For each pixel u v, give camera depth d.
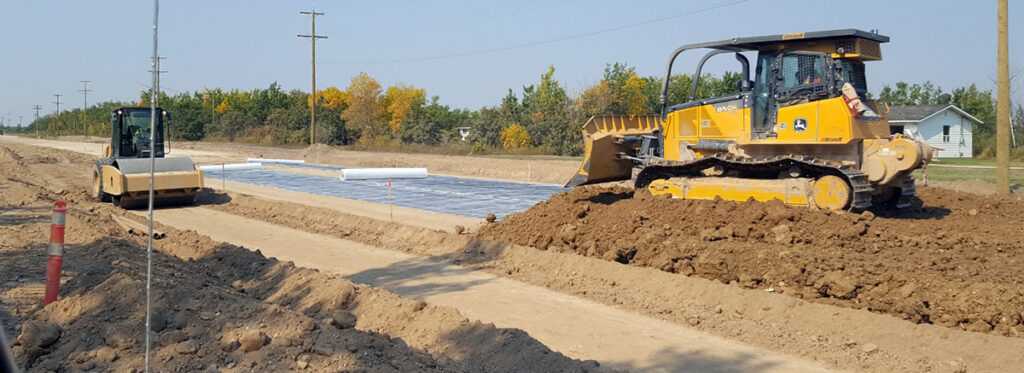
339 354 6.32
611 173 16.84
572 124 48.47
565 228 13.04
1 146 52.34
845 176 12.52
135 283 7.77
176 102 91.50
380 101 76.69
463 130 80.81
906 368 7.31
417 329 8.20
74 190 24.02
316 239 15.14
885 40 13.46
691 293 9.91
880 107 14.08
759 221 12.07
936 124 48.19
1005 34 19.11
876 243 11.11
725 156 14.03
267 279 10.62
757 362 7.55
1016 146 44.81
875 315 8.42
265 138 74.81
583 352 7.86
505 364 7.16
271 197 23.73
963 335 7.71
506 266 12.09
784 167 13.40
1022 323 7.79
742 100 14.16
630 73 56.22
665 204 13.57
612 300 9.95
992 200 15.33
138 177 19.97
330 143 67.88
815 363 7.50
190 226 17.27
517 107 57.97
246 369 6.01
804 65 13.44
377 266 12.38
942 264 9.72
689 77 60.38
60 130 137.25
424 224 17.05
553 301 9.96
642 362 7.56
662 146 15.63
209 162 44.25
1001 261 9.98
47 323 6.68
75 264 10.45
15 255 11.38
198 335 6.67
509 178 31.20
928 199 15.84
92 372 5.91
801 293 9.42
